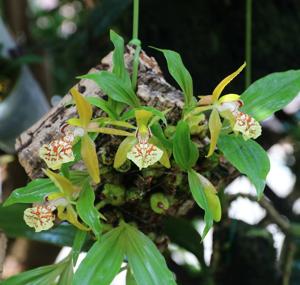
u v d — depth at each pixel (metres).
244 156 0.36
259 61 0.60
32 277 0.40
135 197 0.38
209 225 0.35
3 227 0.46
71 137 0.35
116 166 0.35
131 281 0.39
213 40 0.60
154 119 0.35
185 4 0.60
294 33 0.60
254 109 0.37
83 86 0.39
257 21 0.60
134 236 0.37
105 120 0.35
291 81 0.38
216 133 0.35
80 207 0.35
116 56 0.37
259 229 0.59
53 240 0.47
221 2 0.59
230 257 0.59
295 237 0.60
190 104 0.37
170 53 0.37
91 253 0.36
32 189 0.37
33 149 0.40
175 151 0.36
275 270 0.60
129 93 0.36
